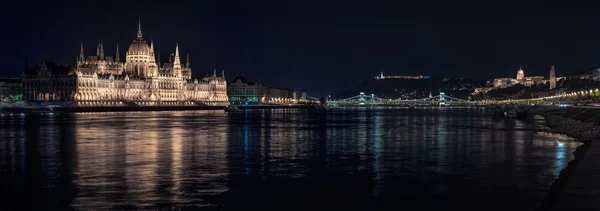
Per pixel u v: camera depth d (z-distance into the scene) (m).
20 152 87.88
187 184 59.94
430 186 58.94
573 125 147.50
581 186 51.34
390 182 61.47
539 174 65.50
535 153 86.56
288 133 134.88
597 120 155.25
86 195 54.25
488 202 51.31
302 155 85.88
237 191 56.53
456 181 61.62
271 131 142.75
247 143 105.50
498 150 91.62
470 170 69.25
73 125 164.62
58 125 164.00
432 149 94.56
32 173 66.31
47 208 49.31
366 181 62.12
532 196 53.44
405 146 100.06
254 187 58.66
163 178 63.41
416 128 157.75
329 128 158.50
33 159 79.06
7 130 139.88
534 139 112.50
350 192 56.22
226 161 78.00
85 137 117.50
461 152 89.25
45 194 54.59
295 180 62.78
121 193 55.12
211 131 140.38
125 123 179.00
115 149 92.75
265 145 101.62
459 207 49.81
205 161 77.88
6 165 73.00
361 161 78.69
